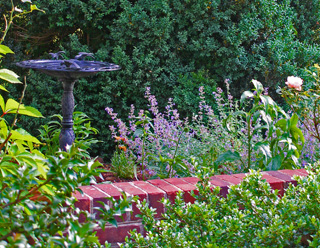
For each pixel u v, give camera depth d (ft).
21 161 5.51
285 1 19.30
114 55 18.35
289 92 11.46
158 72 17.89
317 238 5.96
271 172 9.33
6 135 5.85
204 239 6.13
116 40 18.22
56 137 12.14
